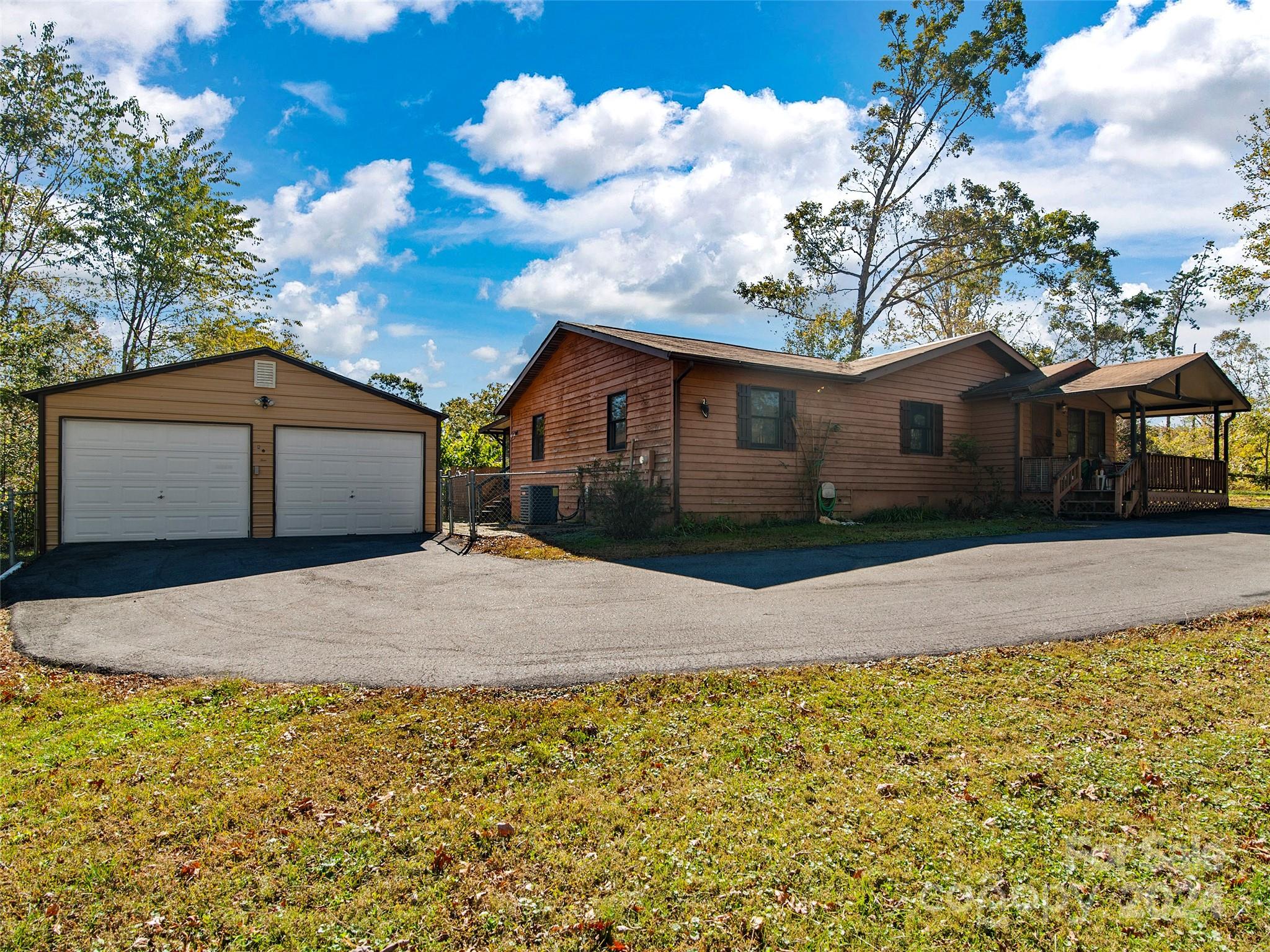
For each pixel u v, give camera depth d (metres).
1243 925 2.46
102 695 4.82
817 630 6.14
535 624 6.55
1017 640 5.81
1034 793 3.37
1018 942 2.40
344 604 7.64
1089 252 26.64
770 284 30.98
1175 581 8.22
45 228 20.83
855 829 3.07
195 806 3.25
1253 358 37.34
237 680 5.01
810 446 14.84
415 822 3.13
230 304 25.67
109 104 21.23
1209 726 4.09
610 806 3.27
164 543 12.66
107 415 12.66
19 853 2.87
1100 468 16.84
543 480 18.25
